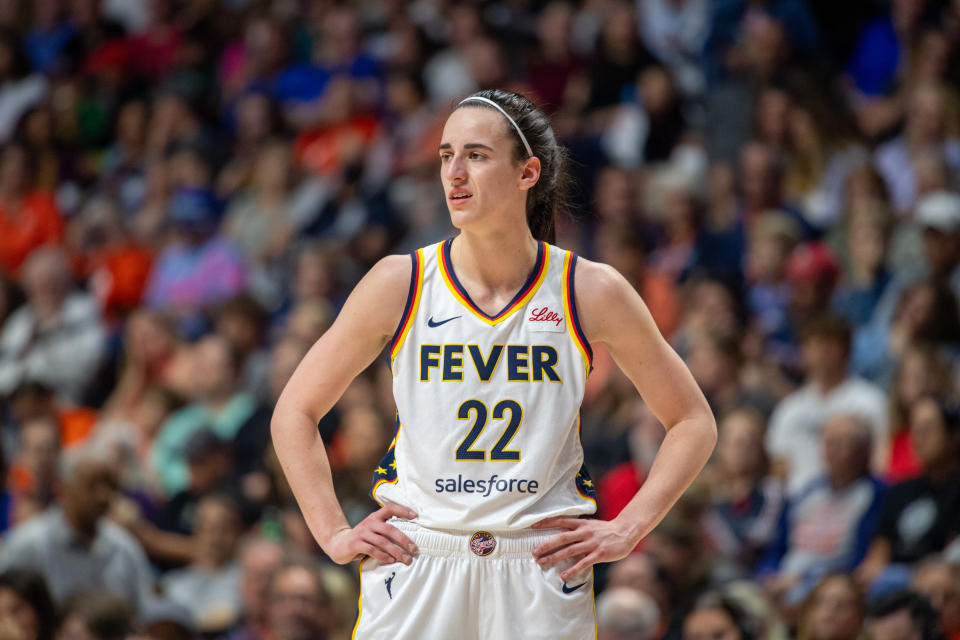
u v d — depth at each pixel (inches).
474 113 426.6
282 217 1427.2
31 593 773.3
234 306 1197.1
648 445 944.9
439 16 1648.6
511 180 424.2
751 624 741.9
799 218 1193.4
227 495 918.4
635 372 435.8
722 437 914.7
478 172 420.5
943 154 1219.2
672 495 427.5
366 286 433.7
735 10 1412.4
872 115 1322.6
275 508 925.8
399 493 425.4
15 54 1808.6
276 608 766.5
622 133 1392.7
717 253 1178.6
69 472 1018.7
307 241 1369.3
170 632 788.6
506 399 417.1
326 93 1600.6
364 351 435.8
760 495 892.0
